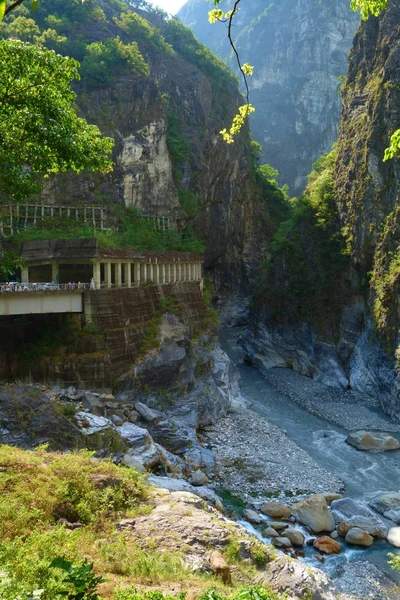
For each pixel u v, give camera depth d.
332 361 57.31
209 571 12.38
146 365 36.28
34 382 32.78
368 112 60.34
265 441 36.88
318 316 60.88
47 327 35.81
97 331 33.78
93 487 15.36
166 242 65.19
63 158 16.28
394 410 44.00
